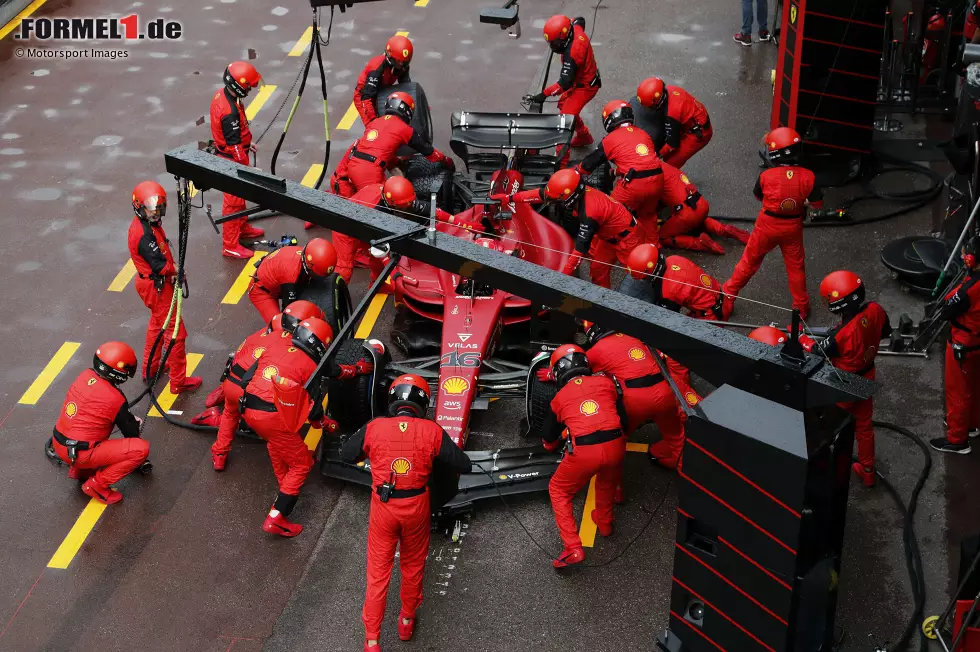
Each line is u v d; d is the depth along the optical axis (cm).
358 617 764
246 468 894
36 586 796
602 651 732
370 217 512
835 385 444
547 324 923
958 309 806
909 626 728
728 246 1136
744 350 459
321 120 1370
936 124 1293
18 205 1230
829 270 1088
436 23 1595
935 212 1158
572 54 1201
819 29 1142
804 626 638
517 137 1077
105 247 1165
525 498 852
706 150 1291
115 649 746
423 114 1163
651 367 795
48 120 1393
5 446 920
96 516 852
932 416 910
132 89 1458
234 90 1084
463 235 960
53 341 1034
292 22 1614
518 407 940
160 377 991
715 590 600
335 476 856
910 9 1223
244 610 772
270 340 821
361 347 867
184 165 547
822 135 1198
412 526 699
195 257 1143
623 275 1108
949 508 824
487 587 783
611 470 764
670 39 1533
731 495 559
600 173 1130
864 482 847
